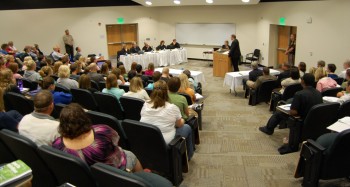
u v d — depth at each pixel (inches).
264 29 446.0
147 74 272.2
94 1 475.5
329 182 124.7
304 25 358.9
